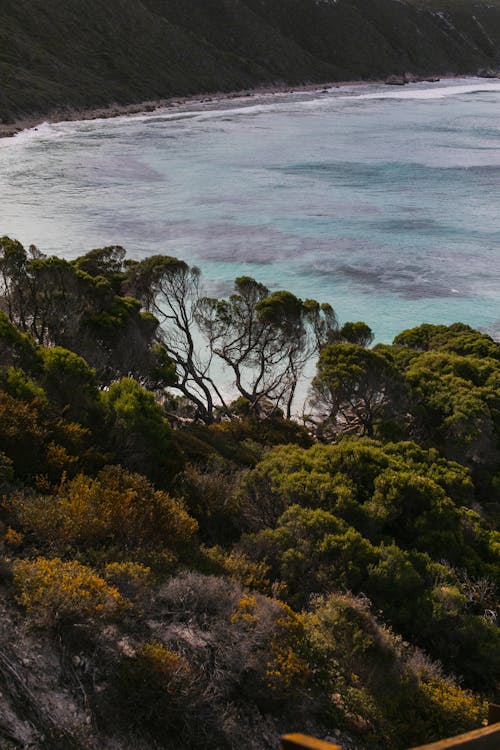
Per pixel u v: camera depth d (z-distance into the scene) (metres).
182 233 63.47
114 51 165.25
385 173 94.38
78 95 139.38
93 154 98.50
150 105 154.12
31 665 7.89
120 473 14.41
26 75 133.88
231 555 13.62
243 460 22.73
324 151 110.00
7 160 91.38
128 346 25.88
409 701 10.50
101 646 8.61
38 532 11.32
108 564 10.57
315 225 68.44
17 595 8.90
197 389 34.19
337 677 10.28
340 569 13.84
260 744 8.53
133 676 8.25
